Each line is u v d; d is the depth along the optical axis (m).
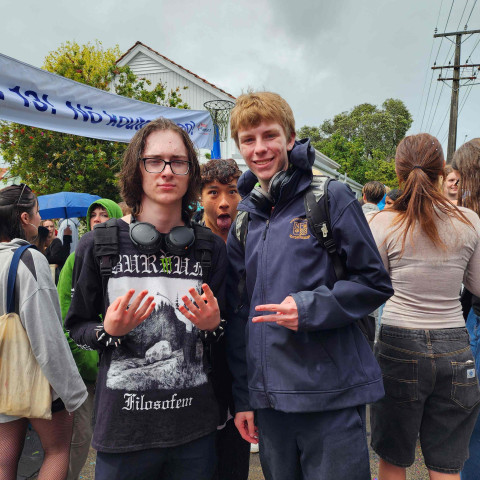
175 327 1.28
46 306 1.50
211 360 1.42
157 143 1.27
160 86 9.42
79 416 1.99
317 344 1.22
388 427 1.63
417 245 1.55
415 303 1.57
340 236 1.24
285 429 1.29
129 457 1.19
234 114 1.39
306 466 1.26
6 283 1.46
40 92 3.34
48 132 7.39
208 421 1.31
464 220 1.53
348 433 1.21
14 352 1.44
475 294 1.63
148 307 1.14
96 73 8.66
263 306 1.15
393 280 1.64
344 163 31.34
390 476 1.67
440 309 1.55
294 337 1.23
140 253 1.28
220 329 1.34
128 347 1.23
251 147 1.37
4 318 1.44
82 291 1.30
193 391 1.27
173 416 1.23
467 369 1.52
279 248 1.29
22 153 7.64
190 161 1.35
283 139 1.37
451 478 1.54
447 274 1.54
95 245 1.25
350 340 1.28
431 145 1.62
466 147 1.83
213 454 1.35
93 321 1.34
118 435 1.18
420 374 1.54
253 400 1.30
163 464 1.28
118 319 1.11
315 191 1.28
